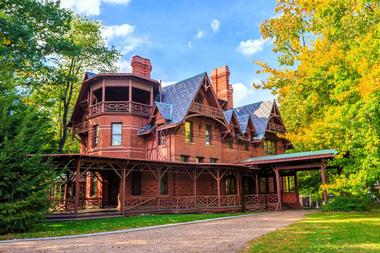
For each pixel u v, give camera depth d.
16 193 12.50
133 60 27.67
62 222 15.84
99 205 25.09
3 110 13.15
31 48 20.83
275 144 35.56
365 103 10.66
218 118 27.95
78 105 28.88
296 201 27.55
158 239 10.30
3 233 11.83
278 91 24.38
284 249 7.81
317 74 14.88
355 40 12.33
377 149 10.83
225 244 9.04
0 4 20.36
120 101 25.91
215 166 23.98
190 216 19.28
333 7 14.45
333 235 9.84
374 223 12.74
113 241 9.98
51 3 23.02
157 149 25.14
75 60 30.23
